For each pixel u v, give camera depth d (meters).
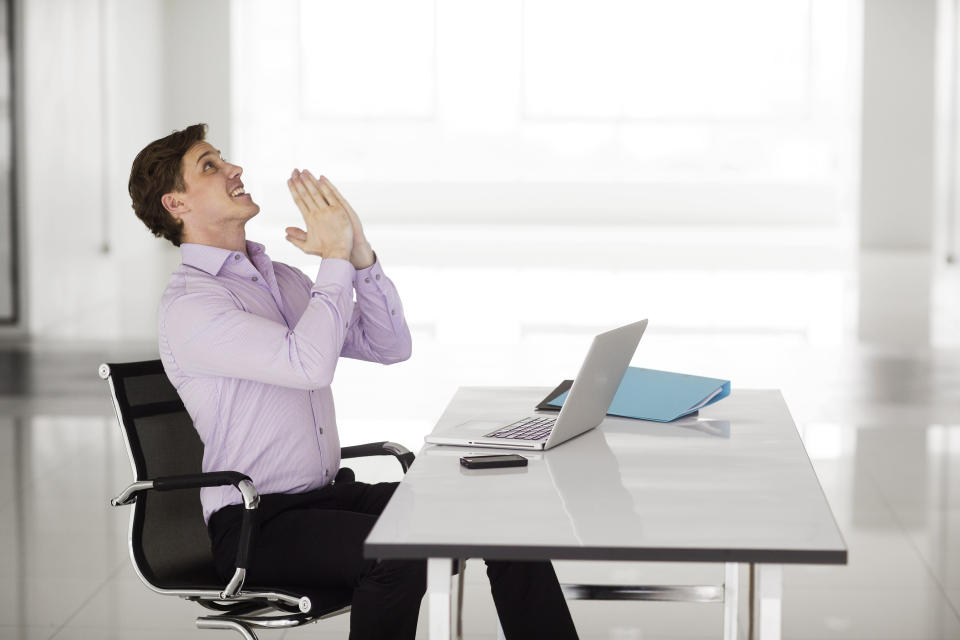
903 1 14.01
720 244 14.10
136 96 13.41
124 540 4.03
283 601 2.21
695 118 16.67
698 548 1.60
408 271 11.40
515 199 16.59
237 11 15.45
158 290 10.61
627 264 12.05
